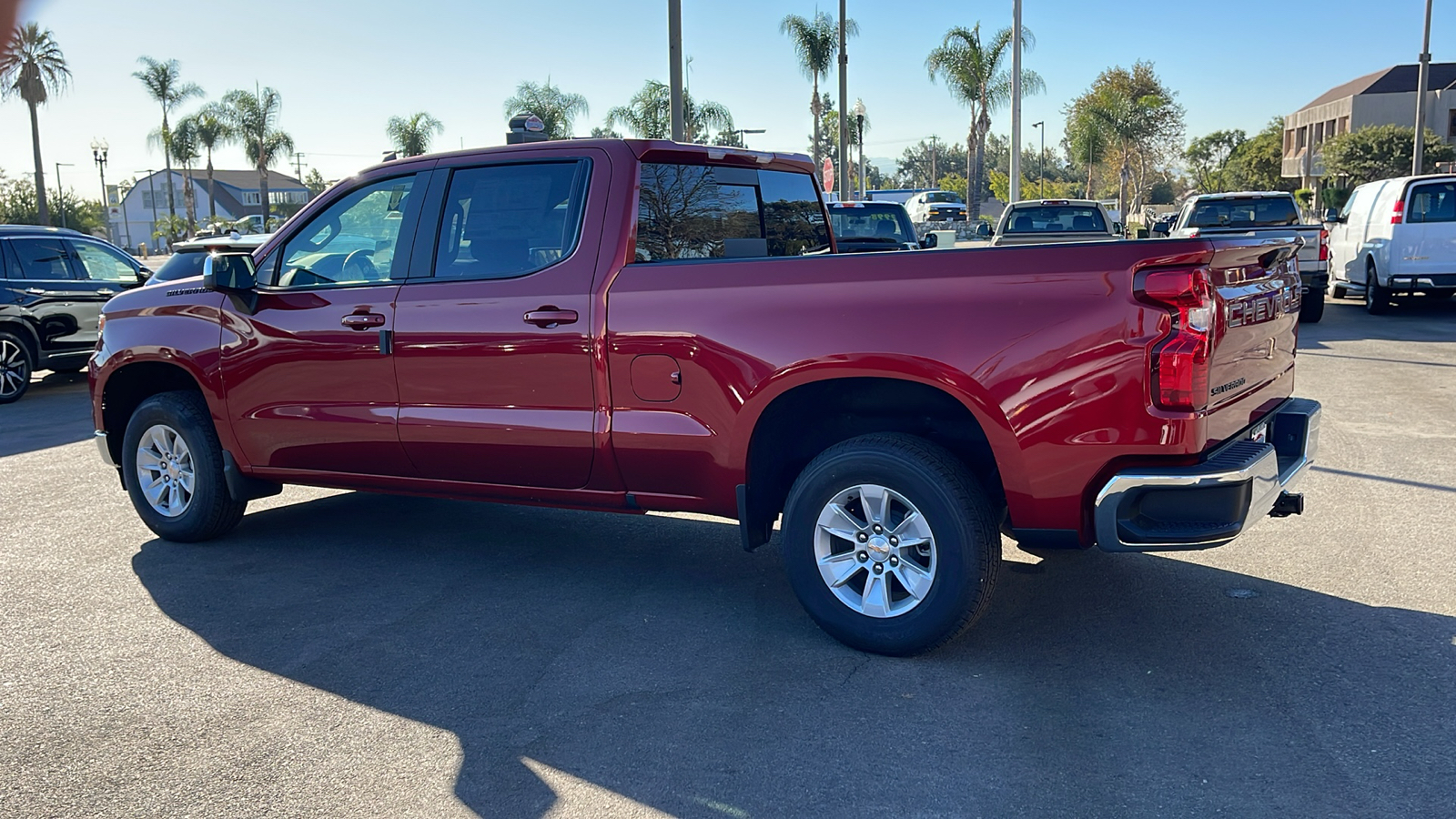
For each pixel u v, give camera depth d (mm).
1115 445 3559
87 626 4555
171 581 5164
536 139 5609
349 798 3111
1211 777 3105
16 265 12016
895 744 3359
